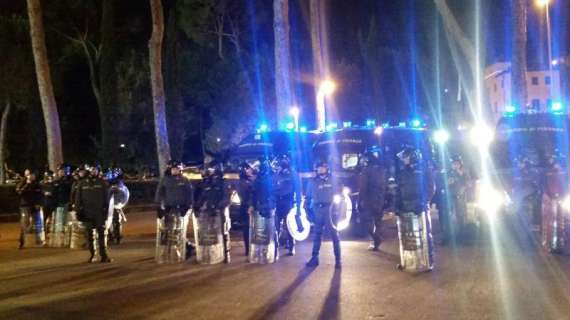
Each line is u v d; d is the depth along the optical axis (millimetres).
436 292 9781
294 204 13656
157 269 12422
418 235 11539
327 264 12484
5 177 41594
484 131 19000
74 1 44531
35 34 27000
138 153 42094
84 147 47094
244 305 9234
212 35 44906
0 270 12781
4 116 41062
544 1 40250
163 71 41562
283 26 25516
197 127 47469
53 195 16703
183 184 13188
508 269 11453
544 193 13227
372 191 14109
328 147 17859
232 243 16234
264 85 43875
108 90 40906
